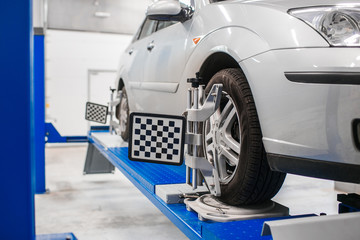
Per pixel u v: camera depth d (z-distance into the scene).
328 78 1.26
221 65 1.99
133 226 3.16
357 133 1.25
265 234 1.07
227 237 1.21
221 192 1.66
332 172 1.30
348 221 1.10
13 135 1.05
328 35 1.30
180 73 2.23
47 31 8.73
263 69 1.41
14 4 1.03
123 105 3.75
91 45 9.05
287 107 1.34
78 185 4.73
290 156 1.36
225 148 1.66
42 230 3.05
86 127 9.16
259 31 1.48
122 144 3.46
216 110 1.65
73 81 9.02
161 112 2.63
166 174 2.16
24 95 1.05
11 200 1.07
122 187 4.62
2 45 1.03
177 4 2.18
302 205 3.54
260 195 1.55
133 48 3.54
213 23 1.85
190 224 1.43
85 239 2.85
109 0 8.90
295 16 1.40
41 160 4.30
